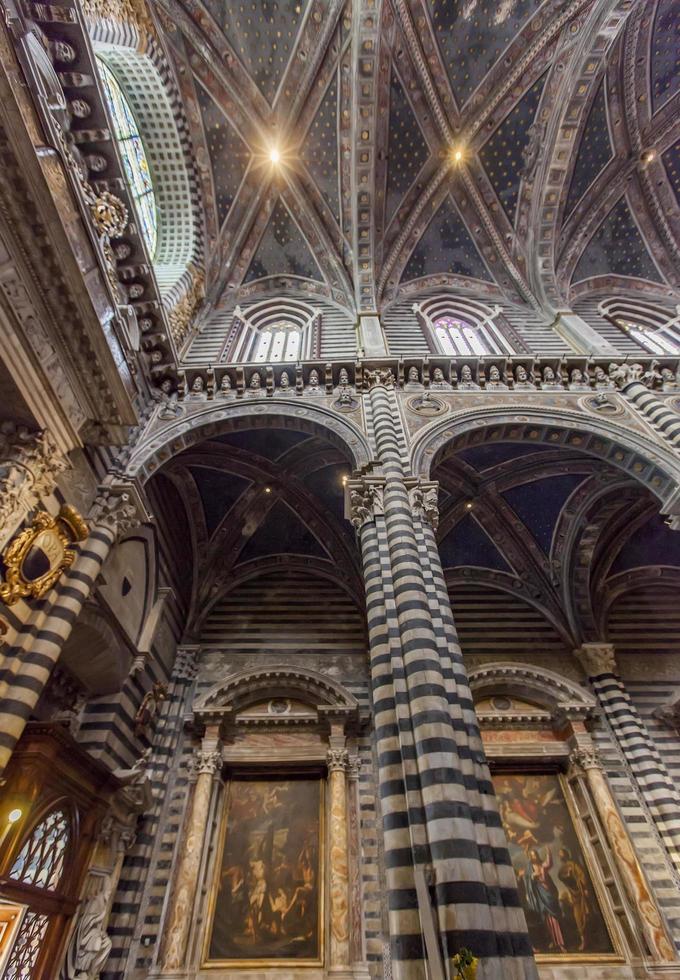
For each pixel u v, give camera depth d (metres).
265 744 11.99
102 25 10.84
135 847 10.26
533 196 17.88
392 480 9.52
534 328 16.41
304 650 13.88
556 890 10.45
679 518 10.27
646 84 16.84
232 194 17.34
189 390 12.27
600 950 9.71
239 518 14.95
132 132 15.41
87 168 8.43
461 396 12.21
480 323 16.88
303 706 12.80
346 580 15.30
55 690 9.75
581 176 17.97
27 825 7.25
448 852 5.09
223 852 10.65
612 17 14.43
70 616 7.64
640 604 15.43
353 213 16.98
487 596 15.49
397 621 7.46
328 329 15.89
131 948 9.20
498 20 15.51
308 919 9.86
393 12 14.89
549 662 13.91
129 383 10.41
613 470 13.30
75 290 7.24
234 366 12.41
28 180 6.23
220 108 16.08
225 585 15.04
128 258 9.95
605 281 19.27
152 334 11.45
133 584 10.94
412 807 5.62
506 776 12.16
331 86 15.99
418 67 16.02
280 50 15.53
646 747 11.97
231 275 17.98
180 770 11.52
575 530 14.55
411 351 14.59
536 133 17.28
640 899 9.76
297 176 17.41
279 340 15.80
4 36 5.84
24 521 7.02
